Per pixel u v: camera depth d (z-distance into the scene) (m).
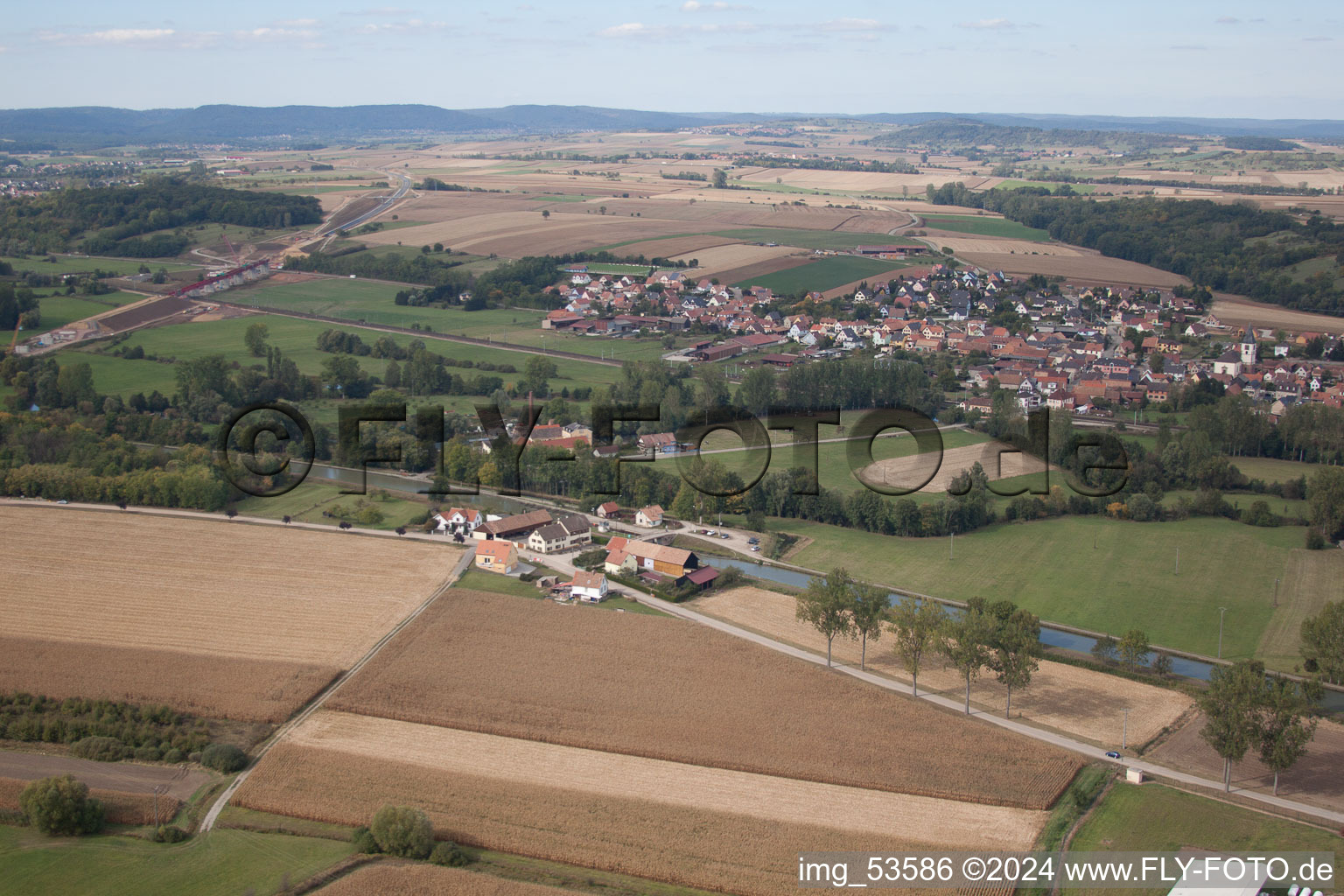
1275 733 109.44
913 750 117.62
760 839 101.94
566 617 154.38
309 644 144.00
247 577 167.62
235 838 102.19
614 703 127.94
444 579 169.12
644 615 156.12
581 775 112.62
